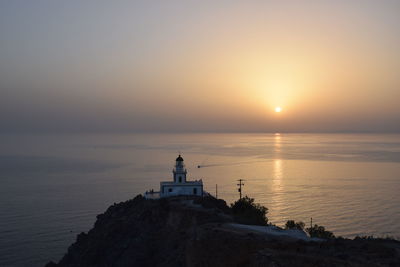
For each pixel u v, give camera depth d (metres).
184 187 99.31
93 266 74.81
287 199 175.25
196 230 62.22
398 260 34.66
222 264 42.16
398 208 155.38
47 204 171.62
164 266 59.28
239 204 86.12
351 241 43.44
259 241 45.97
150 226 77.06
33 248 112.69
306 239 50.62
